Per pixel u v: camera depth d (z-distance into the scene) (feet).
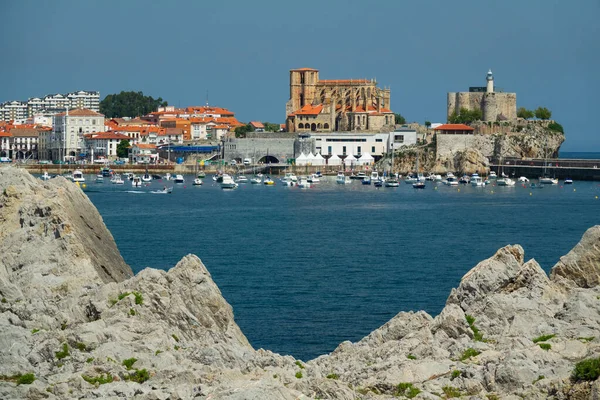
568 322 354.74
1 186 462.60
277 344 493.36
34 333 346.33
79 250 412.16
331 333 515.50
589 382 293.43
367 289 637.30
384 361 338.95
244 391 289.12
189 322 371.15
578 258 402.31
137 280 380.17
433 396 308.81
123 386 305.94
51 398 303.68
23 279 399.65
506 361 315.58
